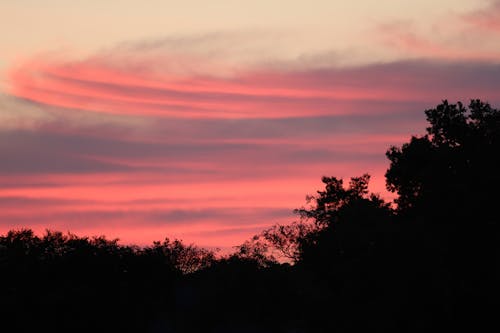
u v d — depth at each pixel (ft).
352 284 452.76
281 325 621.72
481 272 426.51
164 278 626.64
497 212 434.71
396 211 509.76
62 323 556.10
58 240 607.37
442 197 449.06
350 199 563.48
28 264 579.07
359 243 463.01
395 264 437.17
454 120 497.87
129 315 591.78
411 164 501.15
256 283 627.87
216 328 634.43
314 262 515.50
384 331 437.99
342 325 470.39
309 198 577.02
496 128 479.41
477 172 449.89
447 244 436.35
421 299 427.74
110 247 619.26
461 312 419.33
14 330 547.49
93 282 594.24
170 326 625.82
